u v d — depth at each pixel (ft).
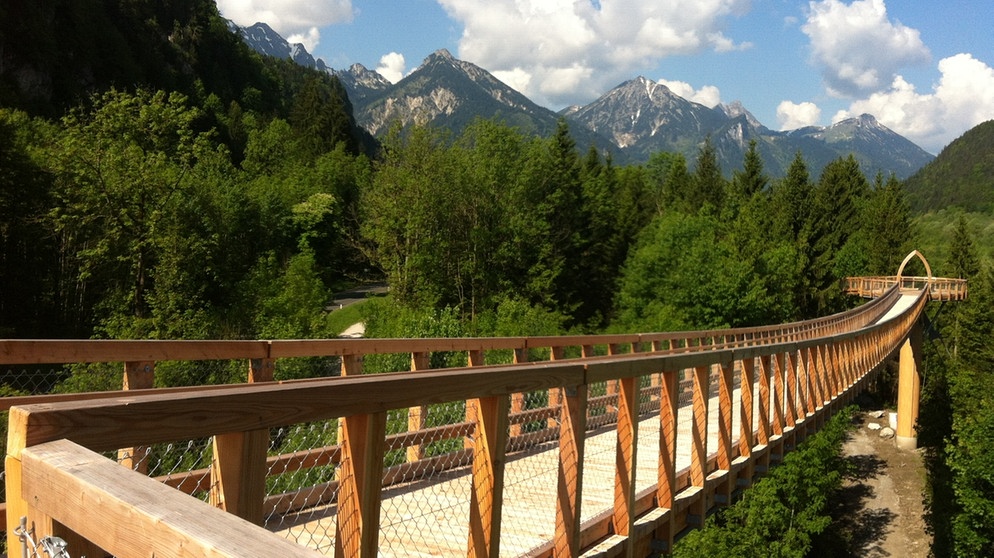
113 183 97.71
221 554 4.06
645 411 37.24
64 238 102.22
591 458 25.05
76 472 5.24
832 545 93.35
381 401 8.71
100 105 109.91
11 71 170.19
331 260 204.44
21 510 5.71
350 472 8.77
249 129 276.21
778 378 30.63
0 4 166.71
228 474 7.33
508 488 19.67
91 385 28.68
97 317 95.81
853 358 51.39
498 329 118.93
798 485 83.15
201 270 103.86
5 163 100.17
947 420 114.73
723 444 22.95
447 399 9.79
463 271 139.64
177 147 111.04
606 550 14.93
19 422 5.72
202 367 33.83
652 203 221.05
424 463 18.81
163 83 255.70
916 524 98.63
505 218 143.43
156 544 4.50
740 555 72.64
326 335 104.32
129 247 96.53
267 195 188.14
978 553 75.46
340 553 8.77
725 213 187.83
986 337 164.76
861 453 124.26
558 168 163.94
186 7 309.63
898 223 197.67
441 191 138.10
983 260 234.17
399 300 131.64
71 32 201.26
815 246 173.78
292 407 7.63
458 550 13.97
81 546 5.42
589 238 169.68
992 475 73.36
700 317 140.67
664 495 18.35
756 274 145.59
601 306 175.01
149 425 6.32
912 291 143.23
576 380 12.96
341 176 243.19
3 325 92.58
